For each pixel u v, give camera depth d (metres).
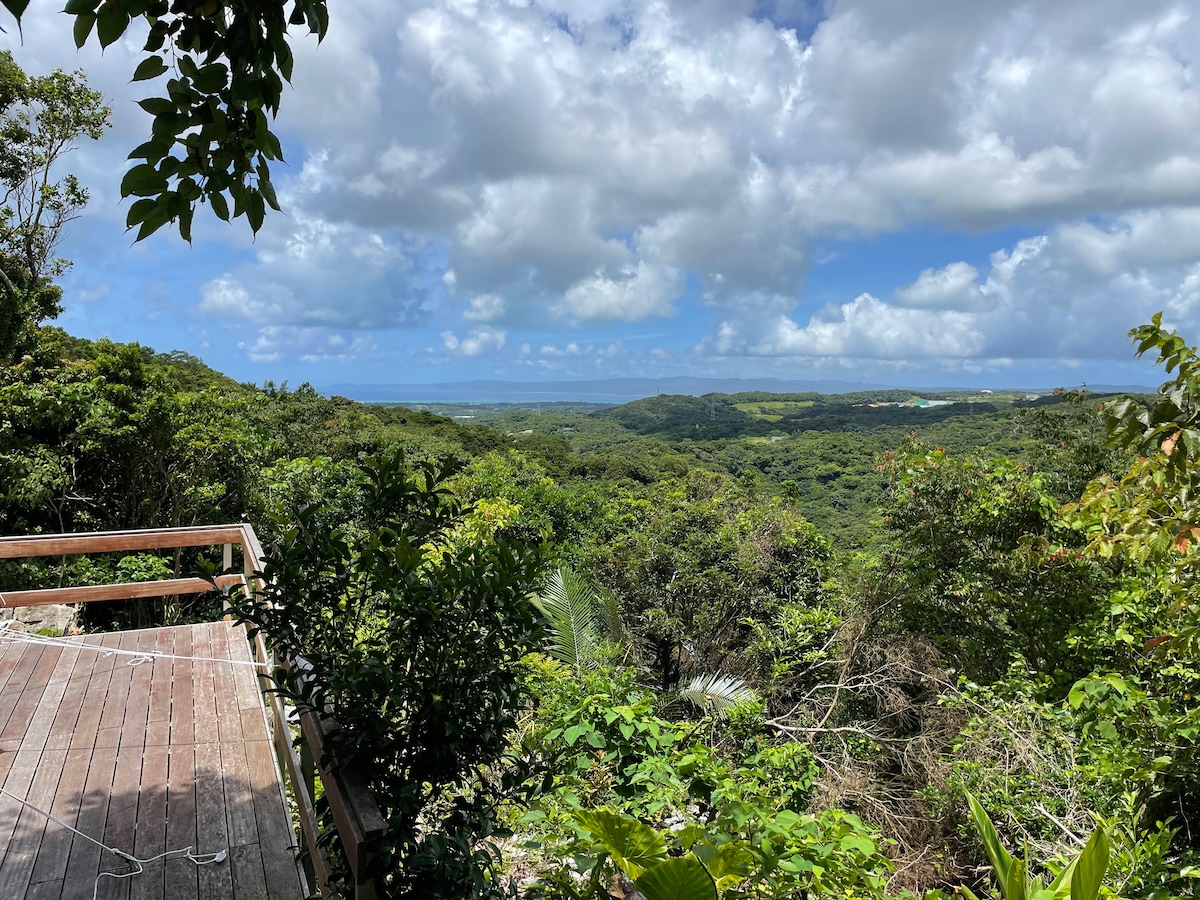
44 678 4.31
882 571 9.70
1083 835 4.43
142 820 2.99
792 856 2.52
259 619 2.09
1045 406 11.28
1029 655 8.15
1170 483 3.53
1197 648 3.81
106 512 12.93
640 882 1.77
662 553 12.34
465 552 2.20
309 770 2.61
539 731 3.56
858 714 8.82
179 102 1.76
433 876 1.67
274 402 32.12
